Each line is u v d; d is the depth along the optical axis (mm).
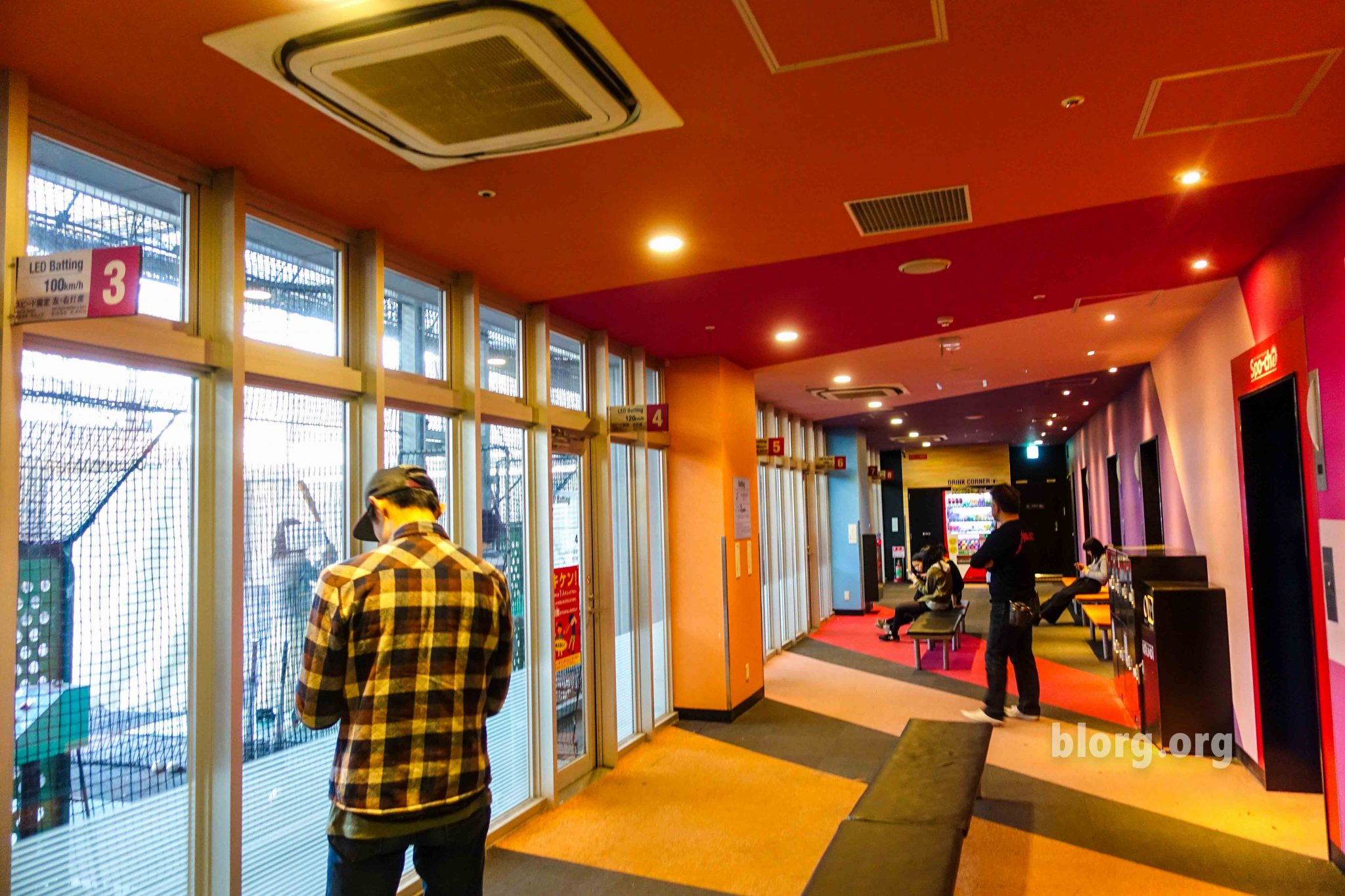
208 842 2834
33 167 2438
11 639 2189
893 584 20406
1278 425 4895
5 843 2162
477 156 2861
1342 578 3635
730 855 4121
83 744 2494
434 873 2307
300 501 3348
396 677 2229
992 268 4574
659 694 6859
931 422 13914
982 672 8812
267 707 3148
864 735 6363
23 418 2367
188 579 2844
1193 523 6676
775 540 10672
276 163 2941
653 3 2025
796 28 2166
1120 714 6777
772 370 7969
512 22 2059
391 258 3938
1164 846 4090
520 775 4730
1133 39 2297
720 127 2740
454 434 4344
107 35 2096
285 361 3209
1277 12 2172
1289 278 4133
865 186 3322
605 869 3980
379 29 2076
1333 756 3838
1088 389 10219
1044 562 20359
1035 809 4629
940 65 2395
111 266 2119
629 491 6496
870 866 2834
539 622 4945
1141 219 3859
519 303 5023
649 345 6539
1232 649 5559
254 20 2039
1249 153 3123
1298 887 3633
